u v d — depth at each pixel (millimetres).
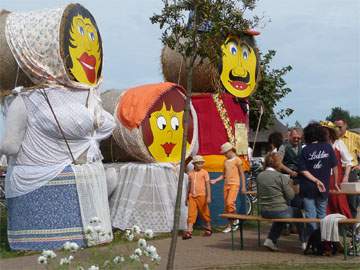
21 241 12609
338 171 13109
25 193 12570
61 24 12625
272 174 11680
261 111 20984
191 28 9641
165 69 16547
